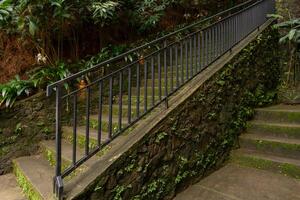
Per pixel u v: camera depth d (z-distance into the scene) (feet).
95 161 8.51
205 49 12.14
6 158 12.53
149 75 16.17
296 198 8.89
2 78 14.15
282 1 16.79
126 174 8.51
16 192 10.44
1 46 14.62
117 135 8.98
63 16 12.97
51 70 13.62
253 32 15.55
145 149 9.05
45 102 13.58
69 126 13.82
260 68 15.14
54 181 7.66
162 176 9.53
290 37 14.53
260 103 14.84
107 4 13.96
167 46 10.47
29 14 12.81
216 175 11.16
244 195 9.32
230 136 12.52
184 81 11.52
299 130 11.79
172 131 9.95
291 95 16.12
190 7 21.45
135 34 18.25
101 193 7.90
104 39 16.79
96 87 14.83
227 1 22.61
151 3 17.83
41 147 13.05
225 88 12.38
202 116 11.19
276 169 10.78
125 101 14.33
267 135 12.72
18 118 12.91
